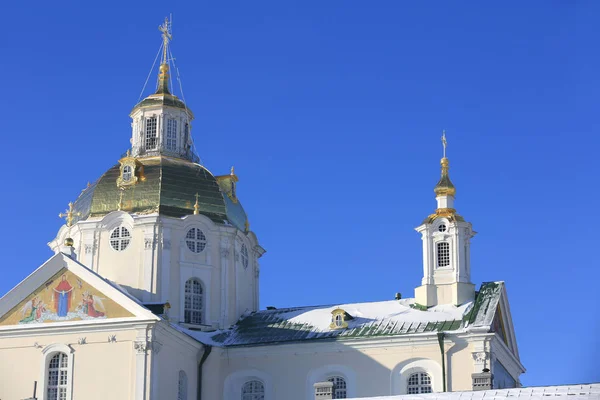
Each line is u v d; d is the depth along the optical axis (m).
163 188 86.88
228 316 85.38
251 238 90.69
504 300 82.25
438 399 59.00
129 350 72.19
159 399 72.38
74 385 72.25
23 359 73.44
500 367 80.62
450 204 84.94
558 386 57.88
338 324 81.25
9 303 74.50
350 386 78.19
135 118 94.12
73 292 74.00
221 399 80.25
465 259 83.06
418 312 81.19
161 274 83.81
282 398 79.25
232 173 91.81
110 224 85.31
